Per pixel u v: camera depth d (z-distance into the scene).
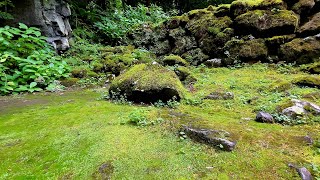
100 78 7.17
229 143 2.70
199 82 5.81
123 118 3.57
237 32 7.32
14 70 6.63
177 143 2.84
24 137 3.22
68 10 9.43
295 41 6.43
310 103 3.86
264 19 6.87
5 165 2.64
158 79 4.59
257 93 4.92
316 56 6.09
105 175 2.42
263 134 3.04
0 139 3.19
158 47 8.81
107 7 12.56
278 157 2.58
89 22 11.19
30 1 8.21
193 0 17.83
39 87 6.43
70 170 2.51
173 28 8.70
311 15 6.91
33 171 2.53
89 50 8.89
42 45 7.58
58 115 4.01
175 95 4.46
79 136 3.12
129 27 10.82
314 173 2.37
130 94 4.63
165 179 2.33
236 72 6.39
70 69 7.38
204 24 7.91
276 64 6.41
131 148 2.77
